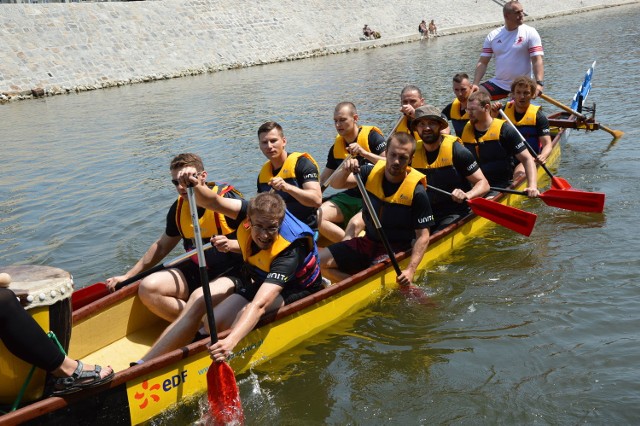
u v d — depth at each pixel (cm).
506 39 916
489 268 597
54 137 1457
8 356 336
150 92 2205
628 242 623
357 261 563
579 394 407
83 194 966
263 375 448
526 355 455
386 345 481
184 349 405
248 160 1094
